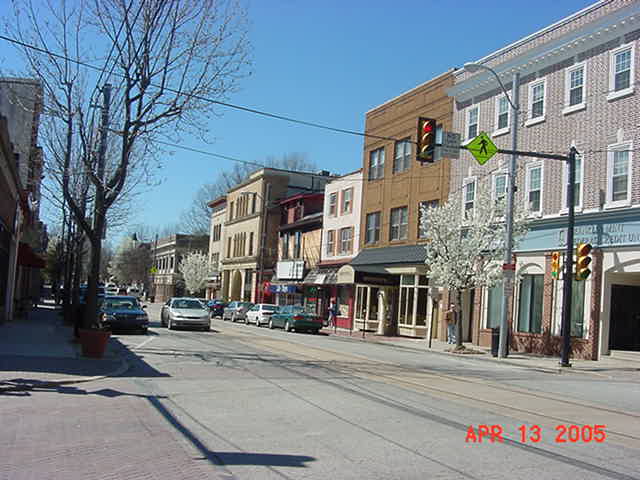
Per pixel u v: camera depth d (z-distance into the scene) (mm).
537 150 26547
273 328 38719
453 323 29531
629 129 22328
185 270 75750
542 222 25609
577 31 24531
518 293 26984
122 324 26234
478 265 25828
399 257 35062
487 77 29656
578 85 24891
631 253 21781
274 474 6578
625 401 13109
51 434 8164
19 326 25641
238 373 14922
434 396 12242
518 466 7094
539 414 10680
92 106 18609
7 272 27734
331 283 43375
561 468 7062
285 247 55312
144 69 17109
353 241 42250
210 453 7430
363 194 41281
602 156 23328
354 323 40875
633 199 21922
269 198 60469
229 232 70812
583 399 13094
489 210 25562
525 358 23234
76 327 20172
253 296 60156
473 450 7809
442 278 25547
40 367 13859
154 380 13320
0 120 20094
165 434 8375
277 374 14945
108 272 122375
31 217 40406
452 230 25750
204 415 9805
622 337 23547
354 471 6738
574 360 22703
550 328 24875
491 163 29344
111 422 9023
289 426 9094
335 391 12508
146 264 107375
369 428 9023
